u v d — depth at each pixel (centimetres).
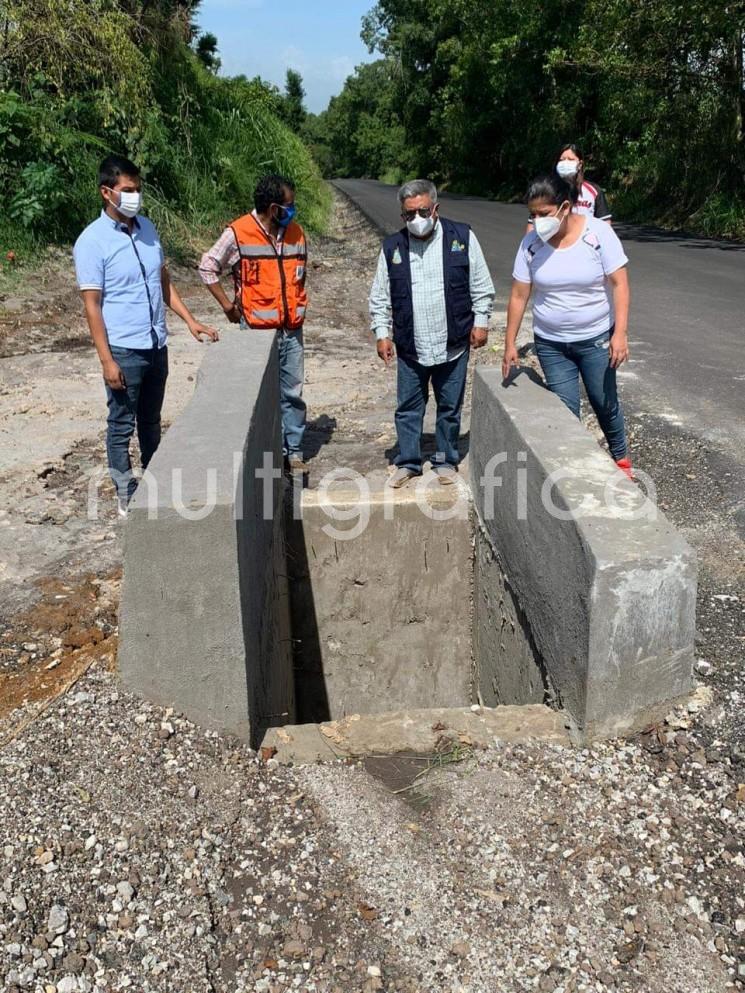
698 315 1086
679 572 326
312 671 619
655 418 710
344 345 1016
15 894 264
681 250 1716
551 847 296
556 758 336
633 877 285
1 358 923
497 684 523
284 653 540
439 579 595
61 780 306
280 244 586
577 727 346
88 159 1365
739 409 726
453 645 616
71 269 1241
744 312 1097
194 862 284
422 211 523
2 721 345
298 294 600
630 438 669
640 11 1950
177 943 260
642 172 2498
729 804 309
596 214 695
